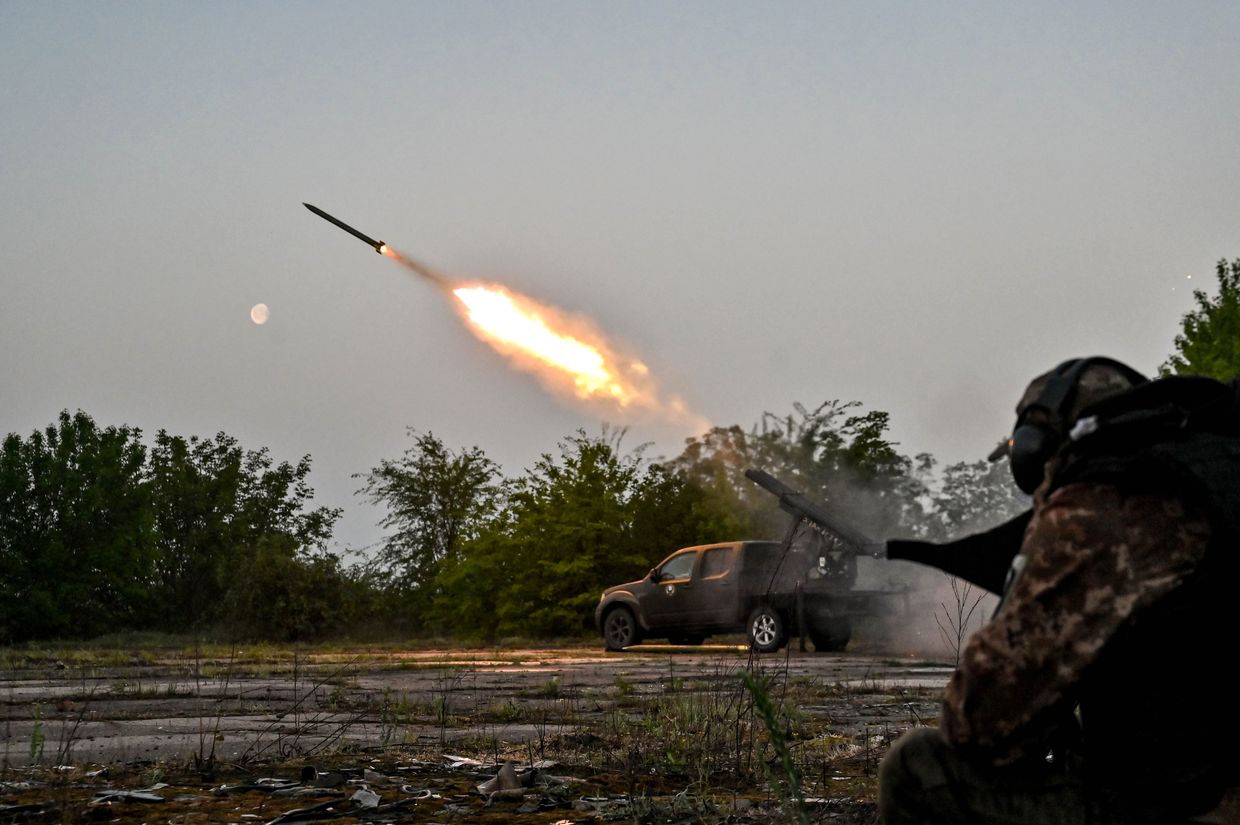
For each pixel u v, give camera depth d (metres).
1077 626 2.03
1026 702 2.05
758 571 20.88
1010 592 2.11
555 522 33.09
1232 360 27.52
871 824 4.47
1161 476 2.03
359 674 14.77
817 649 20.66
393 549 43.25
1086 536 2.04
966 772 2.23
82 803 4.76
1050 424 2.25
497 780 5.22
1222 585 1.98
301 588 32.78
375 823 4.48
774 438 31.67
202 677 14.01
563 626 32.94
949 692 2.14
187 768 5.84
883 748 6.64
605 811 4.64
